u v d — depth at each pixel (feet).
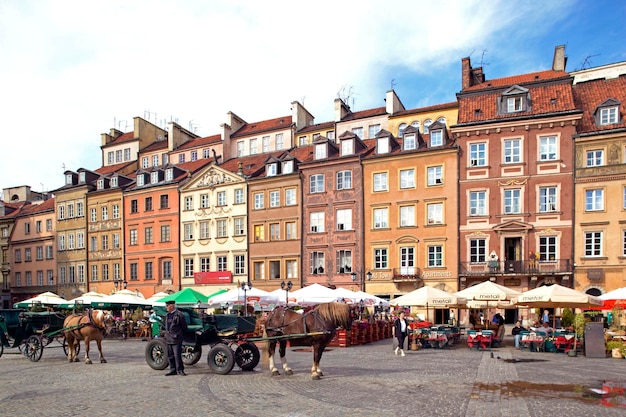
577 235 118.73
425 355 69.87
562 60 143.43
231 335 50.78
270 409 34.68
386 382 45.21
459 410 34.37
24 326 66.39
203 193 169.17
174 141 198.39
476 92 135.13
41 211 210.38
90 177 198.70
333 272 143.64
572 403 36.76
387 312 132.98
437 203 132.67
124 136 218.79
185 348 55.98
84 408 35.65
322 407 35.24
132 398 38.73
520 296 78.13
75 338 63.41
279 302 102.68
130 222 183.21
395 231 136.87
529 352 73.67
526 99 126.41
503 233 124.77
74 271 197.36
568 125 120.98
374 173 141.28
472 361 62.18
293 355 70.85
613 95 126.62
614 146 116.67
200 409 34.83
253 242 157.38
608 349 68.64
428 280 131.54
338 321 47.19
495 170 126.93
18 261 218.18
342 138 147.74
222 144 181.98
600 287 115.65
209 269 165.17
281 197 153.69
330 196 146.10
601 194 117.80
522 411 34.14
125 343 96.07
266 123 189.88
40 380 48.32
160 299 106.22
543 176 122.42
